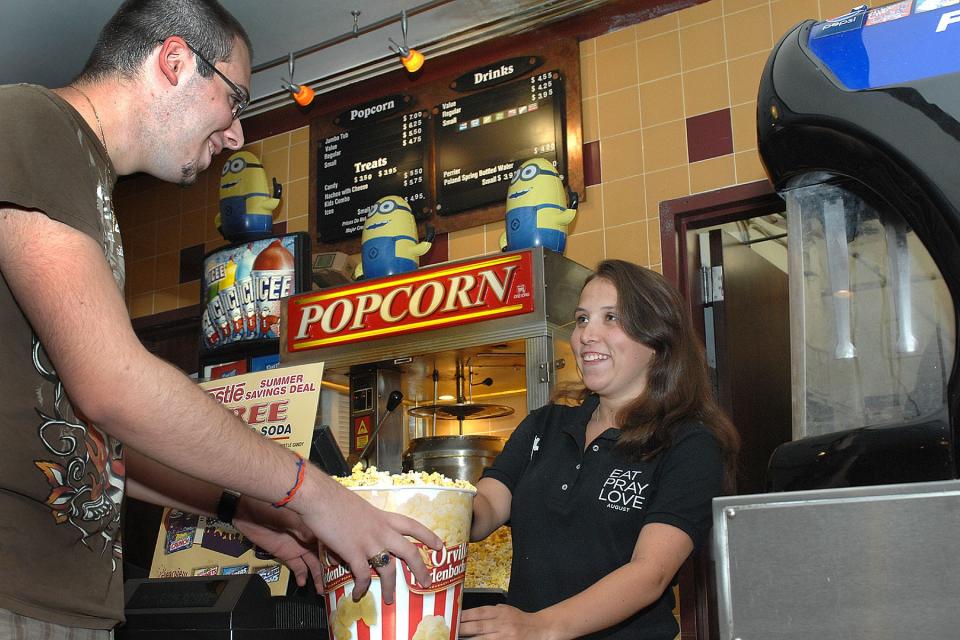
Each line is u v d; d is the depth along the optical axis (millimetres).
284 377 1661
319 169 4312
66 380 911
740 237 3809
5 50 3957
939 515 730
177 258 4715
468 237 3881
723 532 810
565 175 3676
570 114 3729
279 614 1262
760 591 784
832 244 1147
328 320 3035
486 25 3906
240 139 1352
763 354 3787
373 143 4191
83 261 929
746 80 3428
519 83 3867
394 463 2914
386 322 2920
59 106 1007
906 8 1106
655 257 3455
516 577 1688
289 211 4395
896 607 732
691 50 3562
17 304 973
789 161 1134
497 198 3799
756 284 3869
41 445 977
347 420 3105
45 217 930
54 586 974
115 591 1062
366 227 3344
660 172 3521
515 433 1913
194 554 1607
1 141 920
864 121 1013
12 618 927
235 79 1238
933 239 969
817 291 1152
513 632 1154
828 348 1131
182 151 1203
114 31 1158
